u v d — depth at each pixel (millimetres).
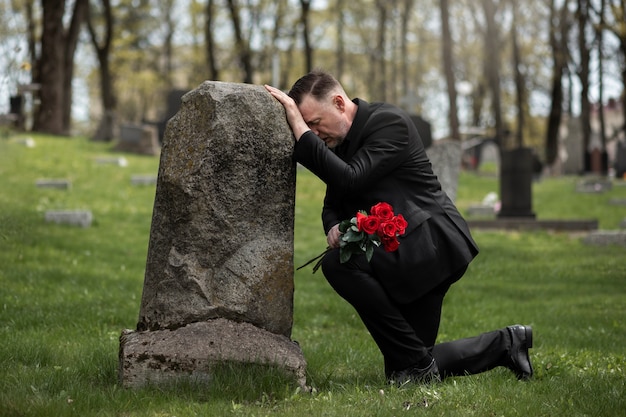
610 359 6301
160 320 4836
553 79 45781
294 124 4875
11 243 11445
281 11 48281
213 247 4840
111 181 21797
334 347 6590
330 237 4863
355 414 4223
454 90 38438
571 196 27562
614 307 9742
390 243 4594
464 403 4551
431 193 4941
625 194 28391
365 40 55906
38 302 8398
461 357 5102
